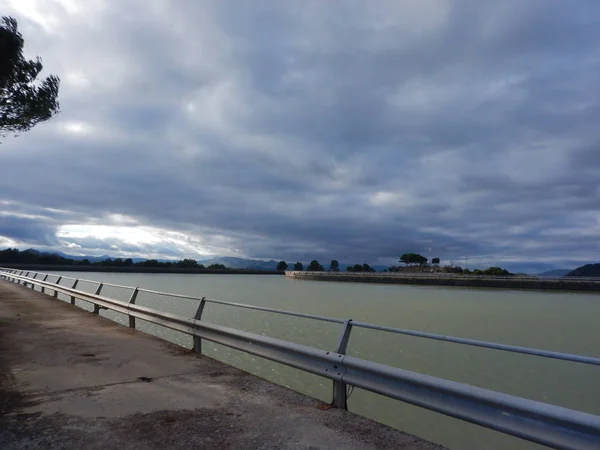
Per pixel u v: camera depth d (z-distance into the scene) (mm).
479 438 9977
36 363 7453
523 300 58750
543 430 3334
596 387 7418
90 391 5844
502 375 8664
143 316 10719
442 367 10203
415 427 10594
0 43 11703
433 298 60781
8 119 13500
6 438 4266
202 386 6098
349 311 40688
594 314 40625
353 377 4996
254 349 6590
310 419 4809
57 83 14312
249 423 4688
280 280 136375
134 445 4129
